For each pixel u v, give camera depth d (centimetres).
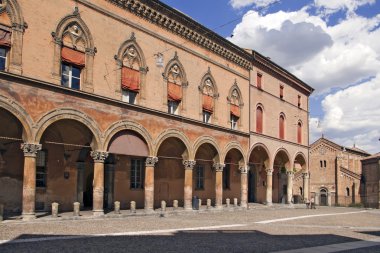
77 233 1880
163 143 3547
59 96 2402
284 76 5094
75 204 2498
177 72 3391
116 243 1633
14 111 2172
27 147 2223
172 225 2366
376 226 2952
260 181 5094
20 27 2250
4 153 2581
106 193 3184
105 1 2772
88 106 2575
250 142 4291
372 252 1675
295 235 2166
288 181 5100
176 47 3378
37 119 2275
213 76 3812
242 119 4206
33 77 2300
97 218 2547
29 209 2223
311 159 7219
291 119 5272
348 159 7262
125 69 2908
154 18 3152
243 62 4266
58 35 2456
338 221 3259
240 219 2959
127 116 2848
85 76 2620
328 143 7062
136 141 2939
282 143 4941
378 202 6338
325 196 7012
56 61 2436
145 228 2173
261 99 4584
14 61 2216
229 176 4528
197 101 3597
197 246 1642
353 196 6812
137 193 3431
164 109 3209
